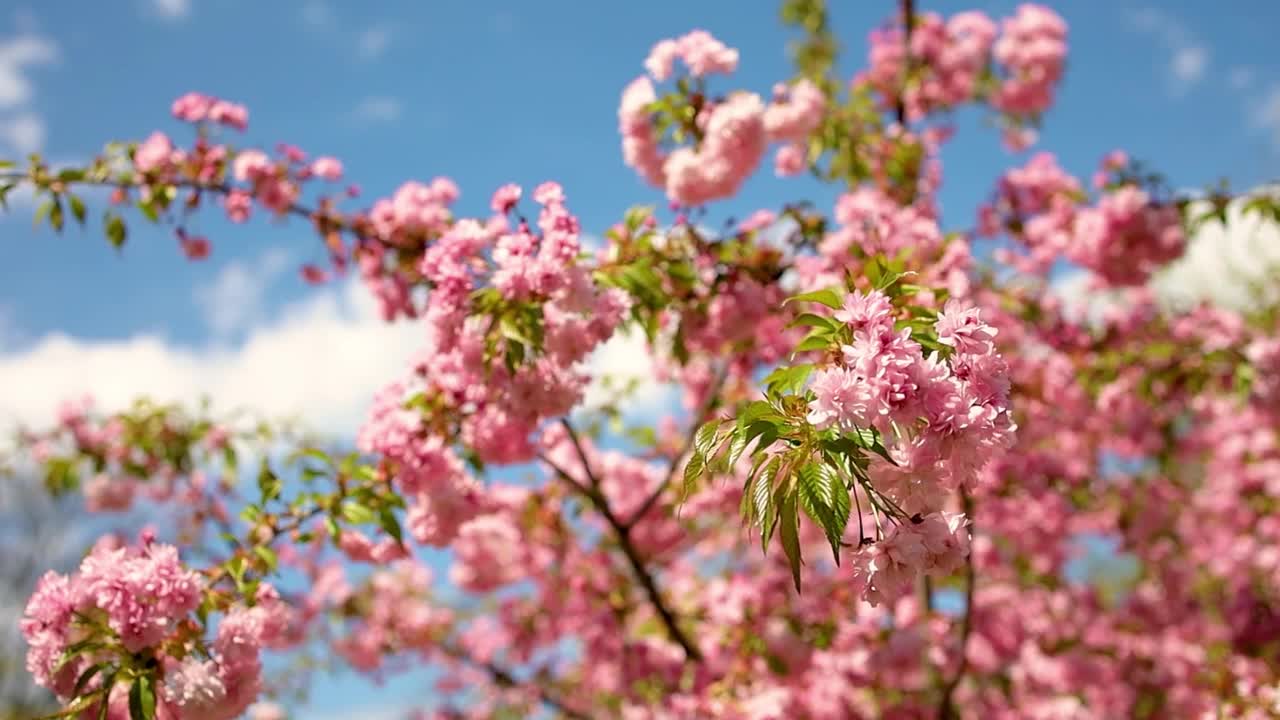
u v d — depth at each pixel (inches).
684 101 194.9
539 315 156.1
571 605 288.2
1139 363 289.6
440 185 234.1
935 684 260.2
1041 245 289.0
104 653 133.8
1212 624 339.9
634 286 176.2
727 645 236.4
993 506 282.7
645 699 263.1
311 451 172.4
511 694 331.0
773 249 213.8
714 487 253.1
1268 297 369.4
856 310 91.4
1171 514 342.3
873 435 88.0
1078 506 309.1
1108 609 346.0
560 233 155.6
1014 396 280.5
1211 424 350.6
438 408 178.1
